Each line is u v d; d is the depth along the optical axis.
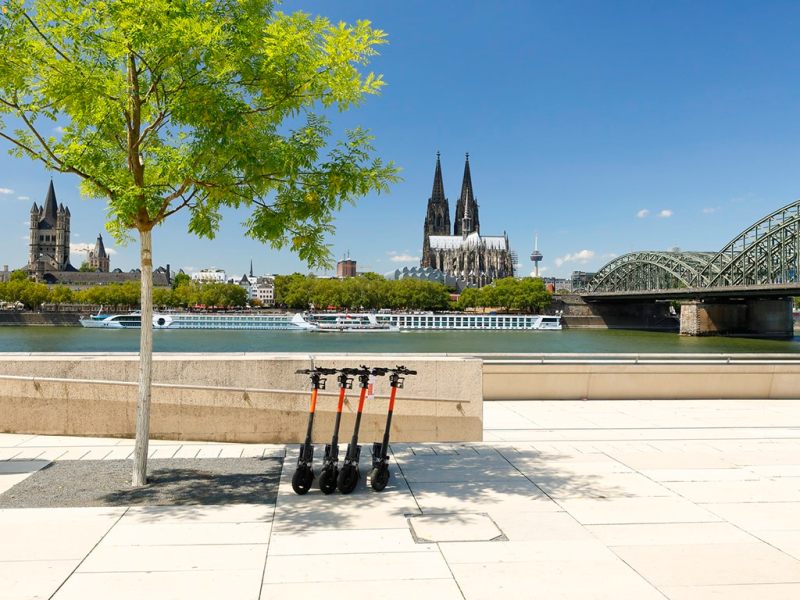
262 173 10.07
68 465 10.38
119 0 8.61
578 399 17.83
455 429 12.75
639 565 6.61
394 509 8.34
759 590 6.05
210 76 9.52
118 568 6.42
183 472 10.05
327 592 5.94
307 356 13.80
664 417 15.21
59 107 9.88
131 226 10.20
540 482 9.64
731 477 9.95
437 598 5.84
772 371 18.16
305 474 8.96
